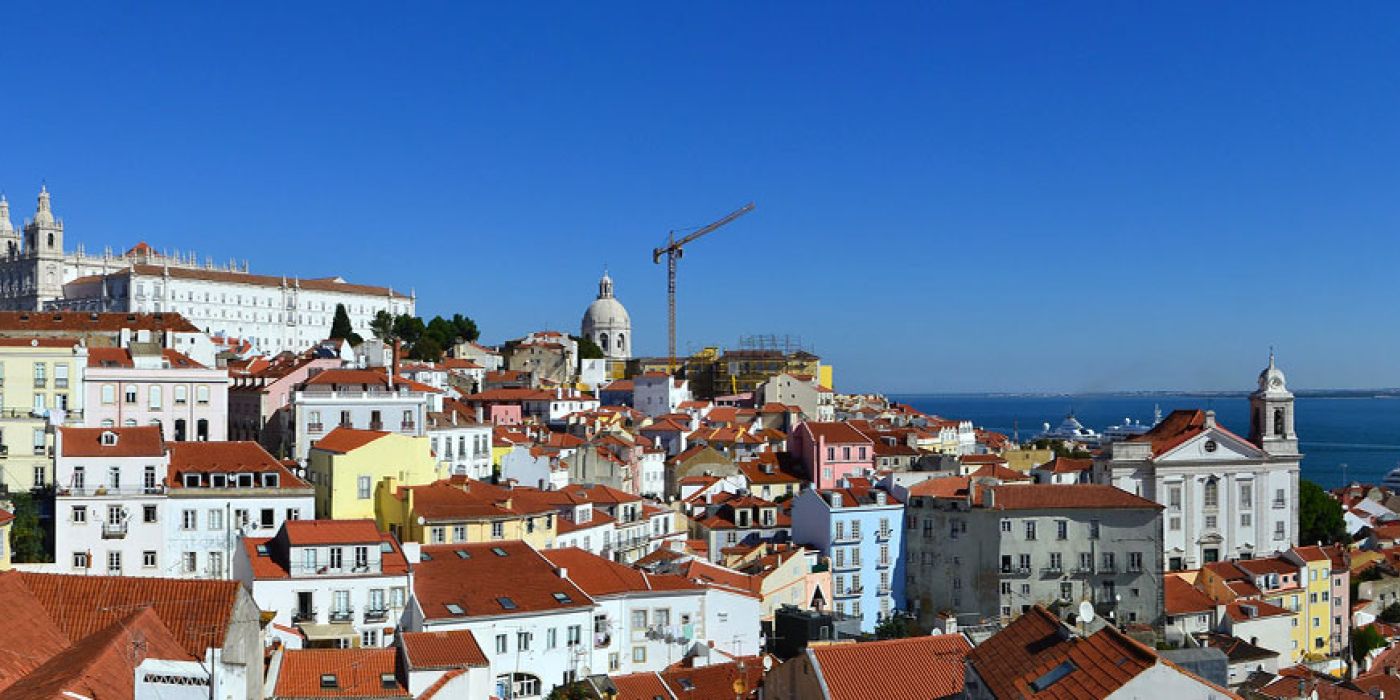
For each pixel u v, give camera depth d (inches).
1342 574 6633.9
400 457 5260.8
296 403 6387.8
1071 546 6013.8
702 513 6968.5
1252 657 5187.0
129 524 4766.2
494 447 7381.9
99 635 2317.9
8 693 1966.0
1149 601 5974.4
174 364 6550.2
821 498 6289.4
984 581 6003.9
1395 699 4296.3
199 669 2054.6
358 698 2815.0
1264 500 7204.7
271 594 3951.8
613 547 5861.2
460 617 3907.5
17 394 5974.4
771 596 5403.5
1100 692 1929.1
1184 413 7495.1
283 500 4950.8
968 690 2365.9
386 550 4242.1
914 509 6353.3
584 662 4104.3
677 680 3836.1
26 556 4734.3
